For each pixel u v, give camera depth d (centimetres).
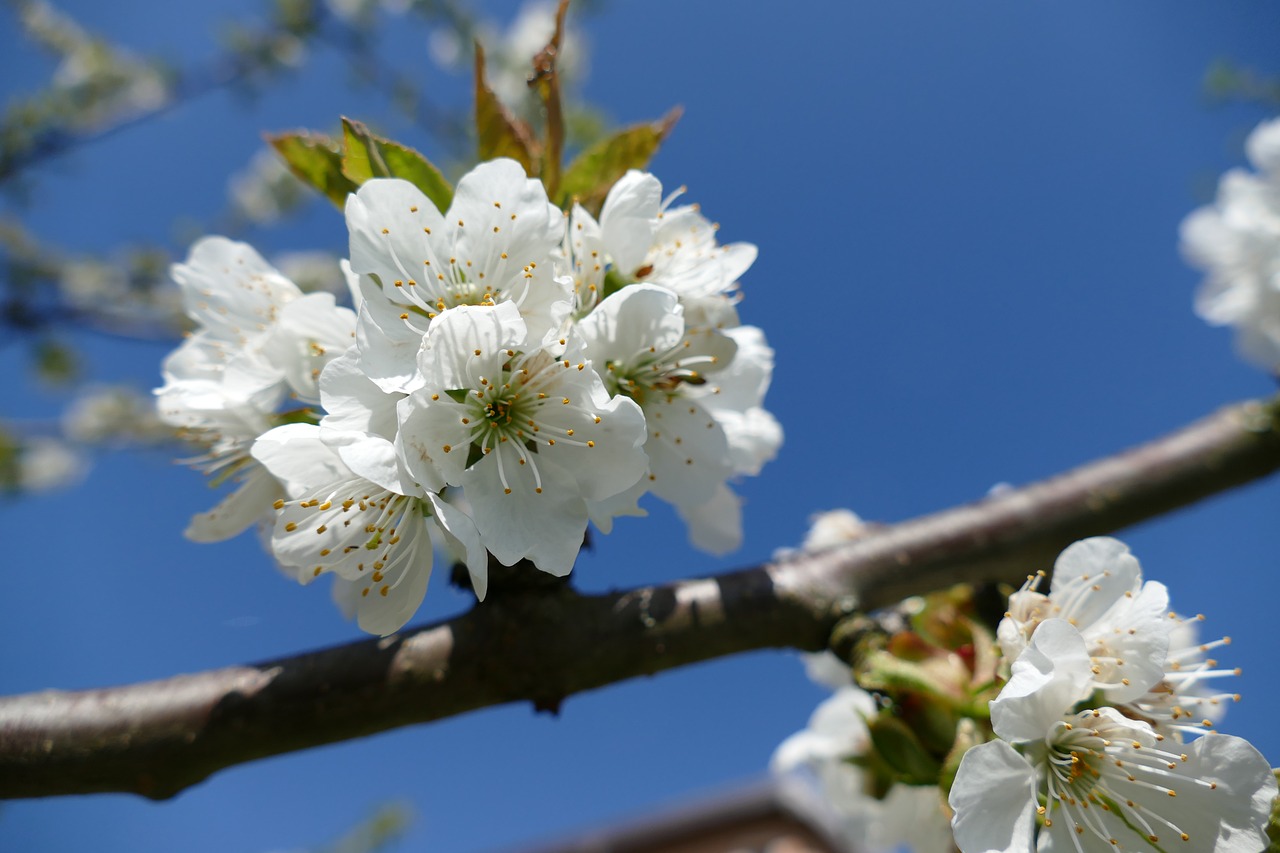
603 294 17
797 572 19
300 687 16
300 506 17
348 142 17
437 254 16
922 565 20
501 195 16
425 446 16
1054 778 17
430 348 16
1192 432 24
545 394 16
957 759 17
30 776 16
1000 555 20
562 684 17
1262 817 16
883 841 22
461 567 18
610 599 18
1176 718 17
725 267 18
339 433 15
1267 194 32
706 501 18
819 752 23
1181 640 20
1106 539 17
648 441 18
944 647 19
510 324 16
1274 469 23
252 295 20
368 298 16
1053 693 16
